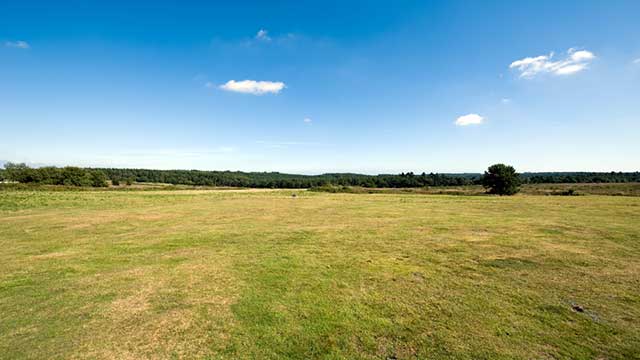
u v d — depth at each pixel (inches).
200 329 257.0
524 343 234.1
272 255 495.2
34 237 648.4
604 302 306.5
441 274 397.1
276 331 253.6
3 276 390.3
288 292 336.8
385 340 239.8
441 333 249.4
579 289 341.1
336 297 323.0
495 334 247.1
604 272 400.2
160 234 681.6
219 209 1232.8
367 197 1952.5
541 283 361.7
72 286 354.6
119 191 2357.3
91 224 825.5
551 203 1346.0
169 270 415.5
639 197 1626.5
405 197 1921.8
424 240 607.5
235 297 323.0
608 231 678.5
